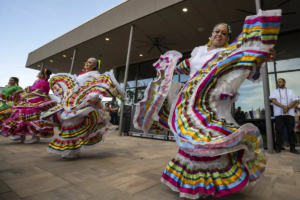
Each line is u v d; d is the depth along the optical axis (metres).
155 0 6.46
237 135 1.15
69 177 1.71
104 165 2.22
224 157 1.26
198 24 7.04
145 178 1.78
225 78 1.36
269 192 1.50
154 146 4.23
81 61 11.93
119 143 4.49
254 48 1.26
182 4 5.96
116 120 10.37
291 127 3.87
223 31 1.65
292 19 6.56
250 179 1.32
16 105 3.74
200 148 1.16
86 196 1.32
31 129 3.54
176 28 7.36
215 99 1.40
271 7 5.91
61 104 2.48
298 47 7.04
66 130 2.41
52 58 11.52
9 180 1.57
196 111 1.33
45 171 1.86
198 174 1.24
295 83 6.88
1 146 3.19
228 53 1.39
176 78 9.55
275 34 1.17
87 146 2.56
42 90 3.70
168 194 1.41
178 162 1.37
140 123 1.77
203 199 1.29
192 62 1.72
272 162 2.76
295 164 2.61
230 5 5.89
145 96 1.78
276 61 7.32
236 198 1.36
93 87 2.48
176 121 1.37
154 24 7.16
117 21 7.55
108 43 9.04
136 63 11.82
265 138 4.39
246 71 1.27
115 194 1.37
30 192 1.34
